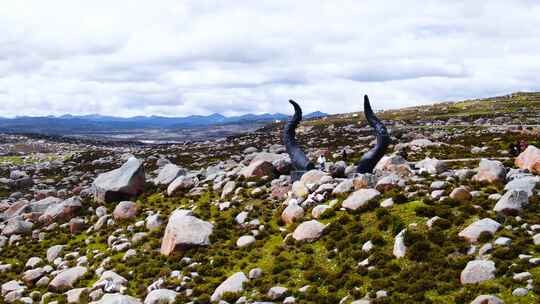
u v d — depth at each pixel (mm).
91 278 29562
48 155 124812
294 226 29234
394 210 26953
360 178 31672
